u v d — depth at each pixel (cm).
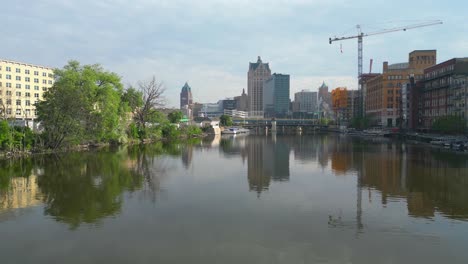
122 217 2945
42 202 3388
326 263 2134
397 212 3102
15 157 6372
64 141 7481
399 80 19600
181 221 2848
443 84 13125
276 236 2539
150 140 11556
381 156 7238
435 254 2250
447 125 10919
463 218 2934
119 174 4900
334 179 4619
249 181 4478
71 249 2305
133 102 10850
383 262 2150
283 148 9444
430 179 4575
